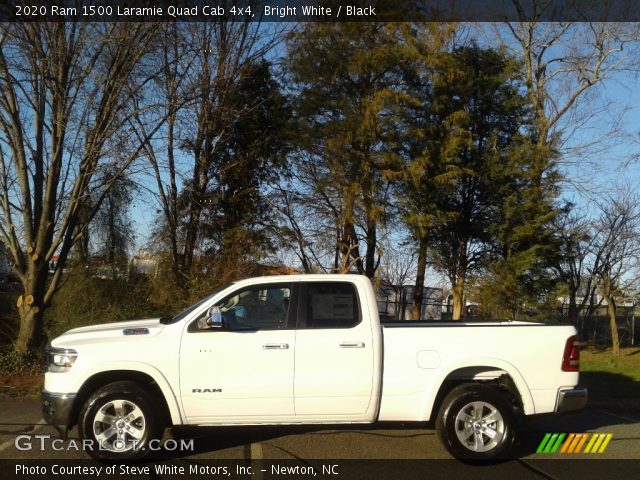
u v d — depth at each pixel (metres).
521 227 18.39
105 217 19.70
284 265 19.39
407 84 19.05
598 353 18.34
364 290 6.82
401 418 6.66
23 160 11.98
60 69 11.60
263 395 6.46
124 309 15.06
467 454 6.55
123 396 6.33
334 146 17.81
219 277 16.44
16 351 11.89
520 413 6.96
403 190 18.62
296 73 18.41
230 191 19.27
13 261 12.39
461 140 18.42
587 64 21.73
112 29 11.66
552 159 19.09
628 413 10.14
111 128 11.99
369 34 18.22
